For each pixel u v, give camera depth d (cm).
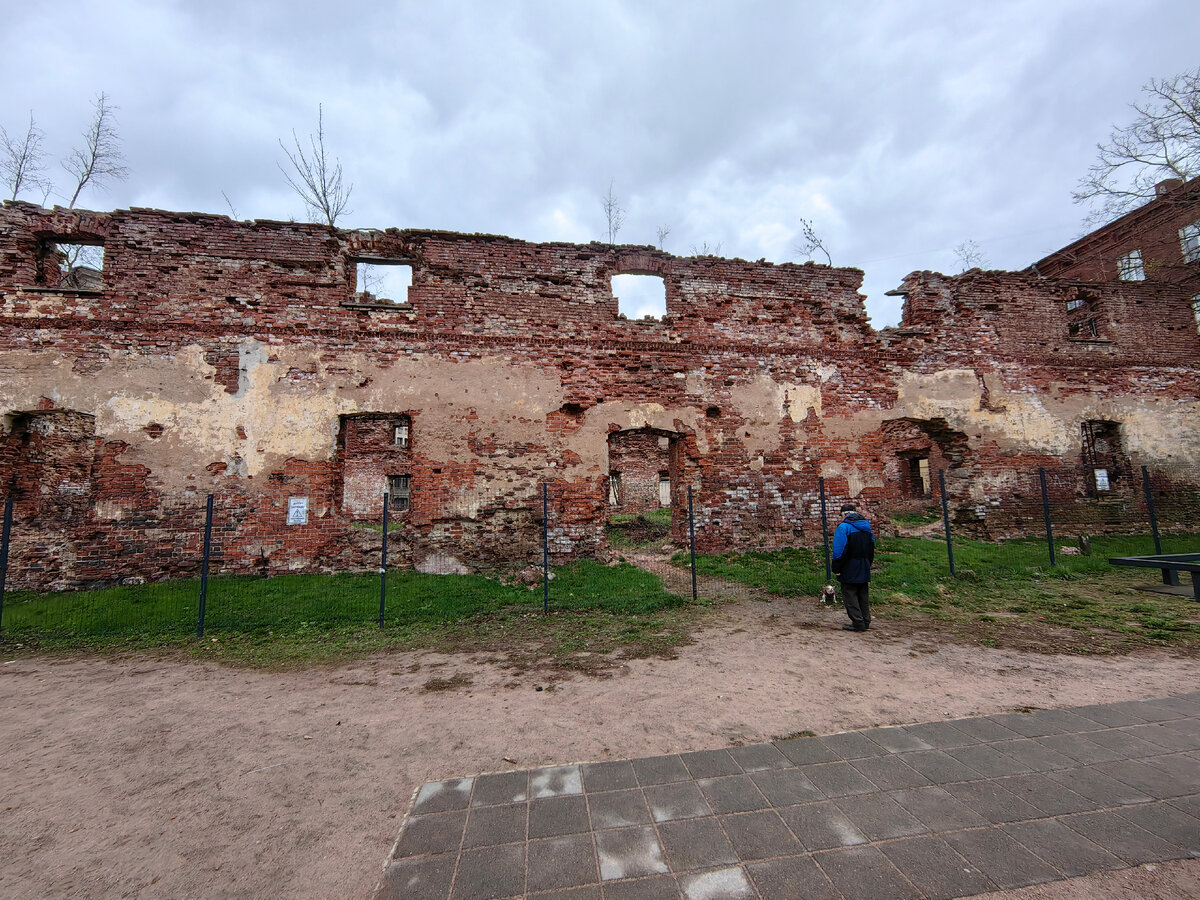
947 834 280
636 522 1664
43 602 770
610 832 289
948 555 966
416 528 964
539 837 287
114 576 863
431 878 259
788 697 464
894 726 405
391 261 1052
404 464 2000
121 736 424
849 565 657
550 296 1065
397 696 494
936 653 571
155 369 918
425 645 637
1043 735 386
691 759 362
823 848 272
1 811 329
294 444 944
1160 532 1294
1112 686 476
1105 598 776
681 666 546
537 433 1023
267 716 457
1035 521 1245
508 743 397
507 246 1059
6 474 877
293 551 920
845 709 438
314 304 982
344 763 377
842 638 628
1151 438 1339
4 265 903
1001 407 1263
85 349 904
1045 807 302
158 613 732
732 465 1097
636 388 1073
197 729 434
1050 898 235
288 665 581
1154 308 1400
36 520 869
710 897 241
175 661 599
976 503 1226
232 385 938
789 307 1164
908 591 819
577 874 258
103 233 938
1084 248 1908
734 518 1087
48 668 582
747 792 323
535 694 488
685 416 1088
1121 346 1361
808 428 1140
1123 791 316
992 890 241
